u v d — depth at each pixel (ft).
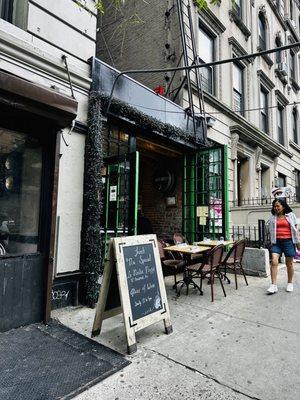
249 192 36.24
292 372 8.79
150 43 27.37
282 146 44.88
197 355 9.82
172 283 19.95
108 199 17.12
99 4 14.73
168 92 24.75
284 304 15.14
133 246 11.19
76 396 7.70
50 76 14.44
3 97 10.02
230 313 13.85
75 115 12.12
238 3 37.45
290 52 53.93
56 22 15.12
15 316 11.72
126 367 9.08
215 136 28.86
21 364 9.06
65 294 14.42
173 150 23.86
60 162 14.55
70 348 10.16
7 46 12.84
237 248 18.57
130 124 18.52
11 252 12.09
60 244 14.29
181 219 25.50
